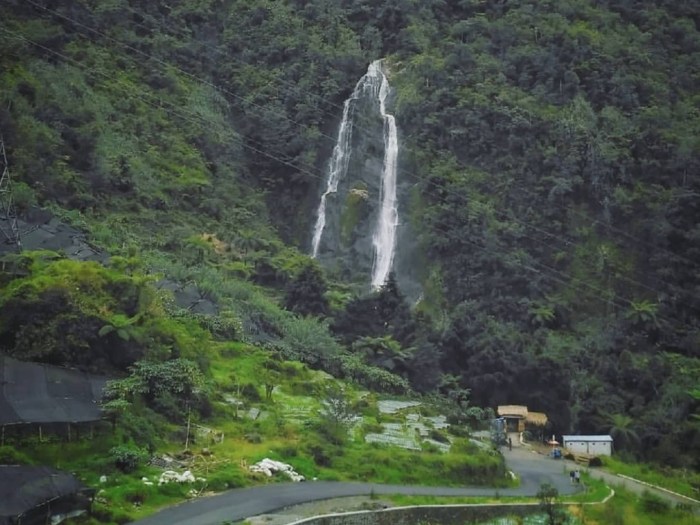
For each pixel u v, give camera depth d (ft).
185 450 118.93
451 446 155.43
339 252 283.38
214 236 251.19
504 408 204.54
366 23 344.28
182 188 260.62
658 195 271.49
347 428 147.23
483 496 129.29
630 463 192.24
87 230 201.36
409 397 194.90
